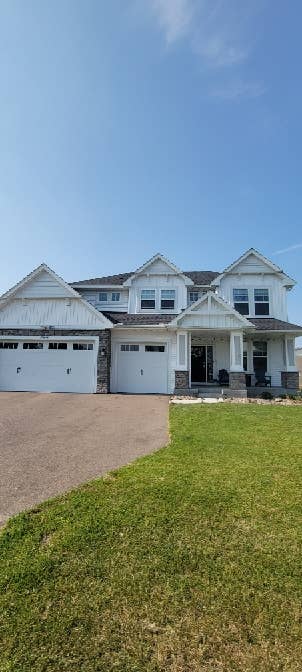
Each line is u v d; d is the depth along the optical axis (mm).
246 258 20188
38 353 17922
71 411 11680
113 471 5484
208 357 19547
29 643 2283
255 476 5191
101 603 2631
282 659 2172
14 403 13344
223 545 3389
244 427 8711
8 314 18234
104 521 3828
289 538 3512
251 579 2904
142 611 2562
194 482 4949
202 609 2588
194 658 2186
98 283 21094
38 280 18422
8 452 6684
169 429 8758
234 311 16938
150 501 4332
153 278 20500
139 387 17703
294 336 18438
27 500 4488
